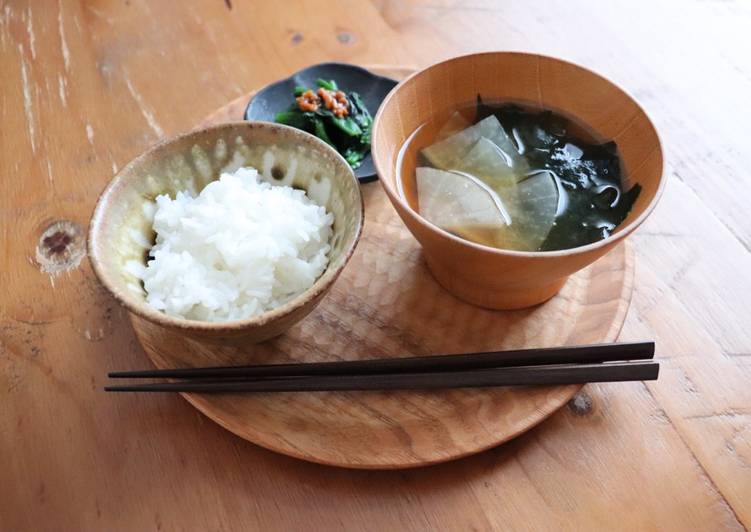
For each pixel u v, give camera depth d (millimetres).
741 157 348
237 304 266
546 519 224
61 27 427
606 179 280
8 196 331
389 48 417
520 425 236
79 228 317
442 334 274
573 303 282
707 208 324
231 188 281
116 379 262
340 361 256
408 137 296
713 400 254
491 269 235
